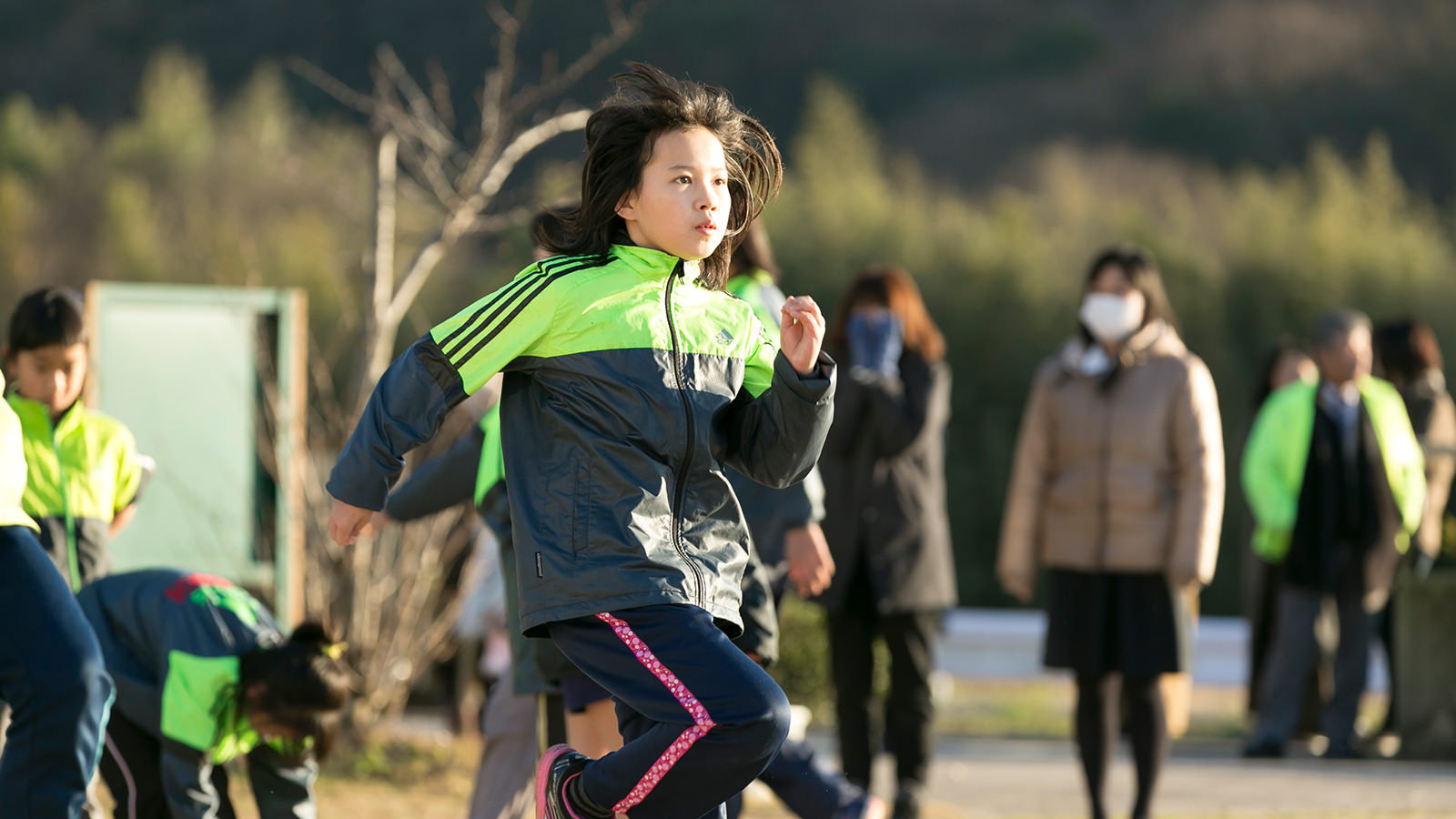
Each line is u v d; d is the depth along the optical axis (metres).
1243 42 138.75
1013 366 65.44
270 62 118.12
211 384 25.80
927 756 21.44
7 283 86.69
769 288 18.23
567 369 11.04
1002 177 117.88
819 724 31.58
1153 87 135.25
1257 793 25.09
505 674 17.00
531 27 105.56
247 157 91.69
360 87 113.25
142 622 15.28
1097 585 20.44
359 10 118.94
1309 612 29.34
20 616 12.67
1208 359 65.62
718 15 135.88
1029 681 41.69
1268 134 128.38
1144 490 20.23
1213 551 20.11
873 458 21.14
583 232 11.49
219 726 14.86
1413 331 31.61
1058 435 20.94
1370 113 130.00
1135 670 20.16
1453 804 23.92
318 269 72.50
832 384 11.00
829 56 136.12
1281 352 33.31
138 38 128.75
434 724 31.70
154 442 25.44
